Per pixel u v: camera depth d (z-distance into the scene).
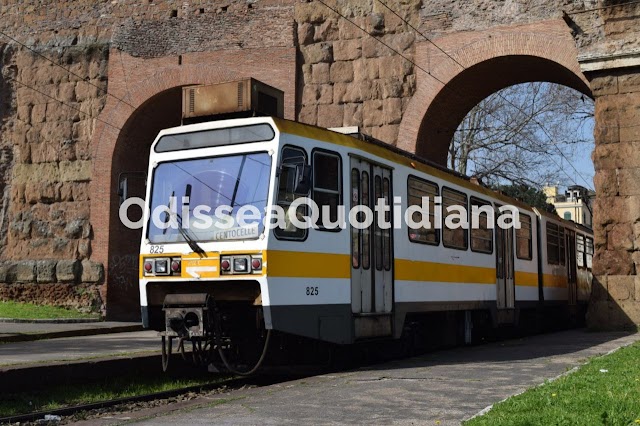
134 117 25.72
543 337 19.16
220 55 24.69
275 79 24.05
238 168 11.39
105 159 25.72
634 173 19.80
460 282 16.61
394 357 14.48
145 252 11.70
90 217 25.70
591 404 7.45
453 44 22.78
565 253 26.34
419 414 7.67
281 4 24.33
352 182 12.56
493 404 7.91
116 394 11.48
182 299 11.21
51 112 26.59
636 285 19.58
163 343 11.53
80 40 26.52
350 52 23.75
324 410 8.06
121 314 25.77
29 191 26.59
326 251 11.77
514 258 20.53
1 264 26.44
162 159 12.01
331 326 11.73
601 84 20.31
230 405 8.67
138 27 25.80
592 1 21.22
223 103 12.52
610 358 11.86
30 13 27.22
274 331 11.05
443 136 25.22
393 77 23.30
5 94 27.28
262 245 10.80
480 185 19.23
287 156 11.33
